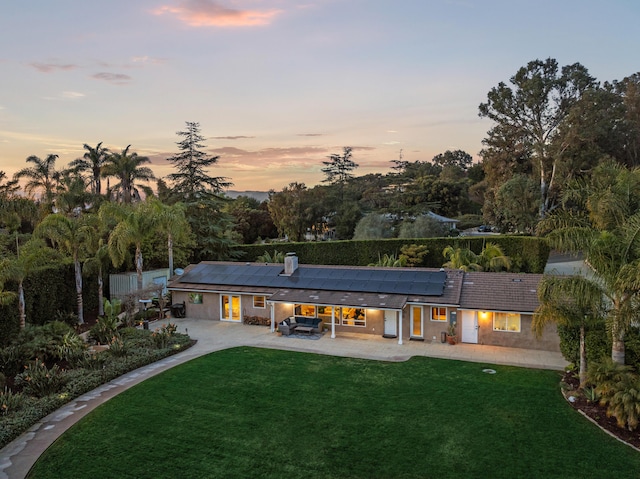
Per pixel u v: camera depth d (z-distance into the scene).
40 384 16.52
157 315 30.16
